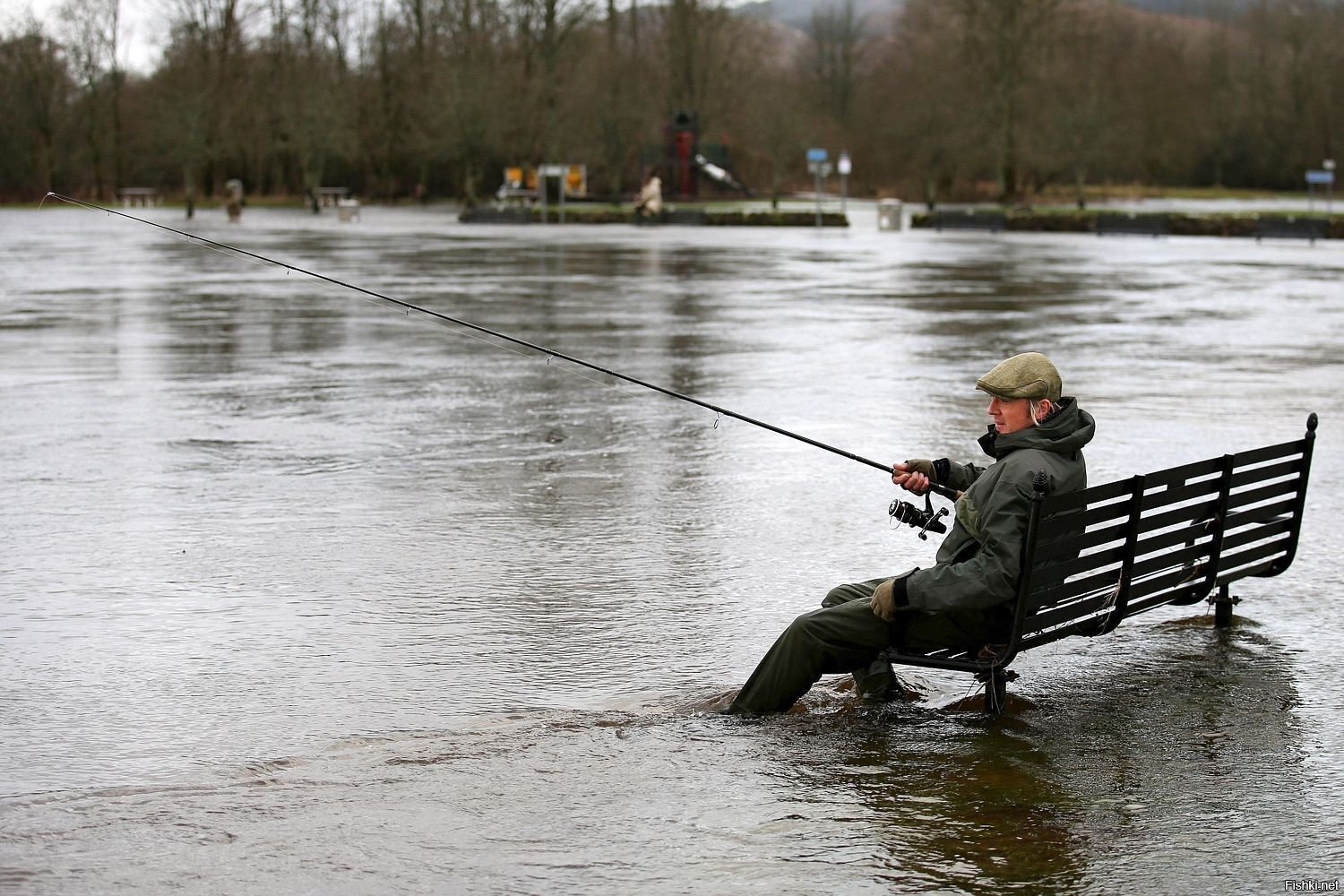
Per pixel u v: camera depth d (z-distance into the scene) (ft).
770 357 76.64
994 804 21.79
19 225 262.06
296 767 23.32
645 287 123.54
